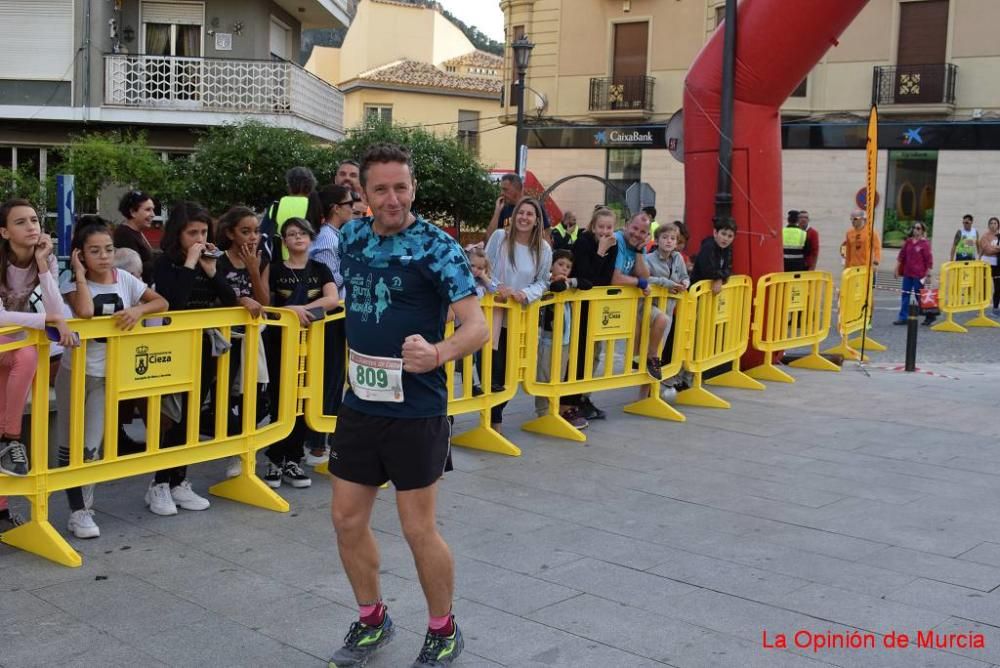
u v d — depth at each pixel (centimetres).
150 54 2228
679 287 861
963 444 786
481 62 4628
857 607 455
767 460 723
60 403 516
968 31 2556
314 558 500
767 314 1056
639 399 935
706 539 546
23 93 2172
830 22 976
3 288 513
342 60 4766
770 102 1038
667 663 393
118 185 1845
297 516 567
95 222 517
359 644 382
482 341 362
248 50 2242
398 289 360
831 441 786
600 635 418
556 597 457
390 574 480
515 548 524
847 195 2697
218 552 505
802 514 596
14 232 505
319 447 670
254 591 456
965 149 2561
